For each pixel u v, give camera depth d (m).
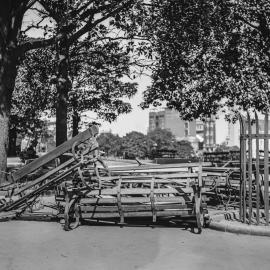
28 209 11.75
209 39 22.08
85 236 8.42
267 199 8.74
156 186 11.02
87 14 18.75
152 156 54.84
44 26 19.20
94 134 9.62
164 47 21.30
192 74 23.53
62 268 6.10
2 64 15.59
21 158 34.56
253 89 24.95
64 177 10.08
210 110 25.52
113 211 9.51
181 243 7.75
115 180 9.80
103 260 6.55
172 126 197.12
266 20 23.08
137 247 7.44
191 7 19.64
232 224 8.88
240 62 24.19
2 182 15.05
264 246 7.52
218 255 6.88
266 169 8.71
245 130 9.12
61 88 20.56
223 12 21.28
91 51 22.80
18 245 7.59
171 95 24.41
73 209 9.56
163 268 6.10
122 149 116.00
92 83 29.73
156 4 20.12
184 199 9.07
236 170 12.49
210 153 27.08
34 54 25.41
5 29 15.43
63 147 9.82
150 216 9.48
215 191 12.38
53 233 8.73
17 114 34.94
